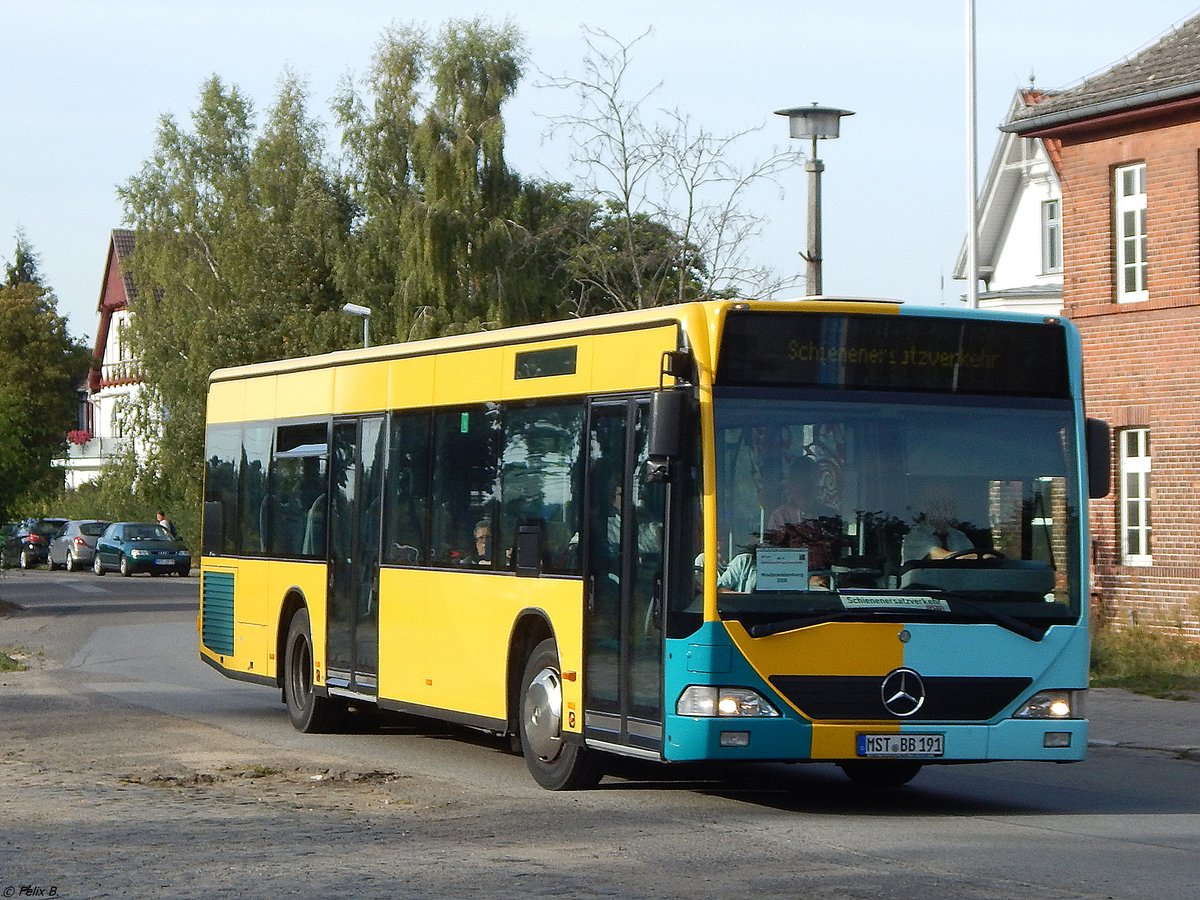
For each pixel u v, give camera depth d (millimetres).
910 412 13461
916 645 13125
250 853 11445
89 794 14414
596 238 42594
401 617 17500
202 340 72938
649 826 12812
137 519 83562
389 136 67812
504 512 15742
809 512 13156
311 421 20109
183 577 69062
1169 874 10977
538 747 15016
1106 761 17938
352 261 69250
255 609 21328
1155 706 22172
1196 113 28984
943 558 13328
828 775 16672
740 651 12859
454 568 16547
